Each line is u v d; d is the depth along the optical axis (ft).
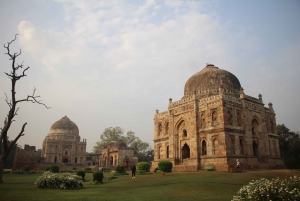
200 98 160.86
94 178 106.32
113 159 292.81
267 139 154.71
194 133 146.00
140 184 93.76
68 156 312.91
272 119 171.53
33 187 87.10
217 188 77.41
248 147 139.33
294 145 186.09
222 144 130.31
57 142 311.06
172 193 71.36
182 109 160.66
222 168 125.39
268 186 45.91
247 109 147.43
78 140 341.00
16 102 102.58
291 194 43.37
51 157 303.27
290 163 187.73
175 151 159.94
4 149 100.94
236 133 137.49
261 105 160.66
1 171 100.37
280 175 107.45
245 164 133.18
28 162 253.44
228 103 139.23
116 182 106.11
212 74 172.76
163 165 131.95
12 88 101.76
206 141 139.74
